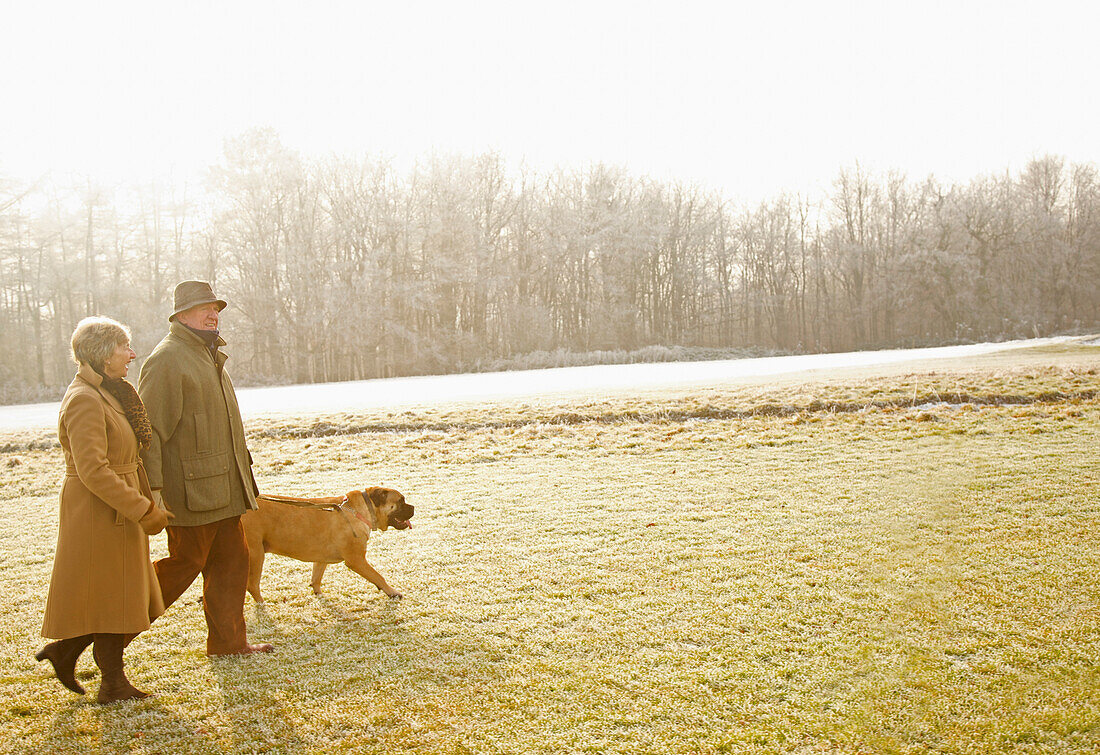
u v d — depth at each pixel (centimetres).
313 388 3134
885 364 2292
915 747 268
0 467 1110
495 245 5184
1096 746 259
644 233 5491
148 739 310
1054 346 2927
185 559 380
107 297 4416
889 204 6144
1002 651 333
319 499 477
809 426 1068
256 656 392
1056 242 5844
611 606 438
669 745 285
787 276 6216
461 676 356
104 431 327
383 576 526
